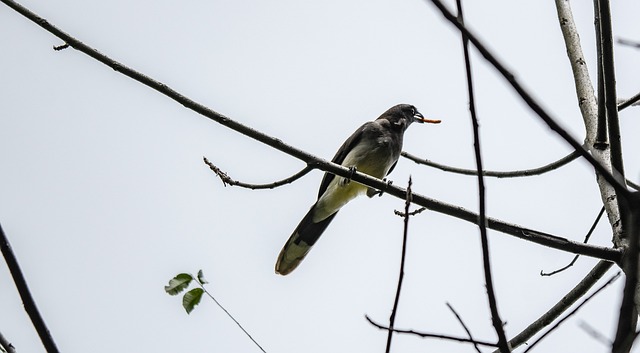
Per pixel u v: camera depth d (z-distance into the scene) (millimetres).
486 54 5336
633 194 5379
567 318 6719
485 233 5727
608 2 8297
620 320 4855
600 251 9406
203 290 8195
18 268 5941
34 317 5852
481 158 5691
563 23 10961
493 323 5723
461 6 5383
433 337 6441
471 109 5625
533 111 5438
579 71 10492
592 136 9805
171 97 10078
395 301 6133
